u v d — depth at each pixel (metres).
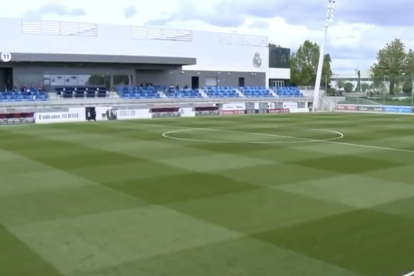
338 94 59.06
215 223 9.19
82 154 18.31
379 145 21.30
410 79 49.78
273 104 53.38
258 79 62.00
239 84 60.41
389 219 9.48
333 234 8.52
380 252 7.60
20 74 45.31
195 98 50.53
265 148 20.08
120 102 45.47
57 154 18.33
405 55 80.38
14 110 38.75
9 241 8.17
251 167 15.37
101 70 49.66
